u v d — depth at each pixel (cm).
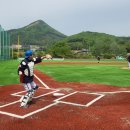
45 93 1268
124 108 959
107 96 1196
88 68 3353
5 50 6378
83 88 1456
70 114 876
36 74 2420
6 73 2547
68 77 2098
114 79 1942
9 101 1088
